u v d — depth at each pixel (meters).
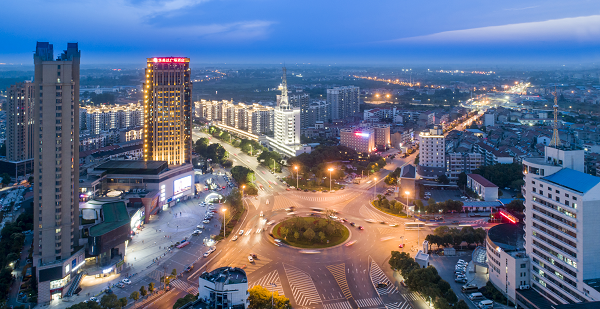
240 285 158.50
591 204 178.25
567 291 186.50
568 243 186.38
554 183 197.25
